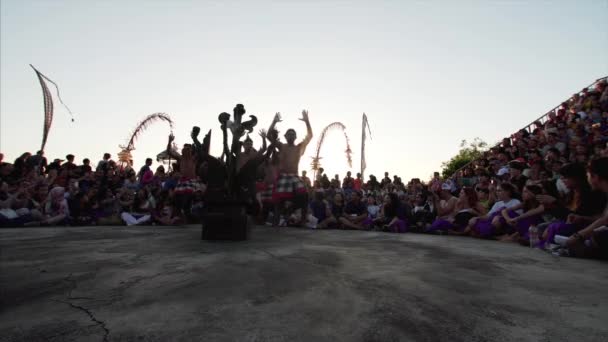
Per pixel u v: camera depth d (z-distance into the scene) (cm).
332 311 144
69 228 588
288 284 186
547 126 1077
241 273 210
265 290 173
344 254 295
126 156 930
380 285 187
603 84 1067
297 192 684
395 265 247
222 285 182
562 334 125
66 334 120
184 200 736
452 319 138
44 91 955
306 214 721
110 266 229
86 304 151
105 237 412
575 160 671
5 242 358
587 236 313
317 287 180
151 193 836
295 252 298
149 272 211
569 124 938
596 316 144
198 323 130
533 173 671
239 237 382
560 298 170
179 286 180
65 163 959
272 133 407
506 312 147
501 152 1111
